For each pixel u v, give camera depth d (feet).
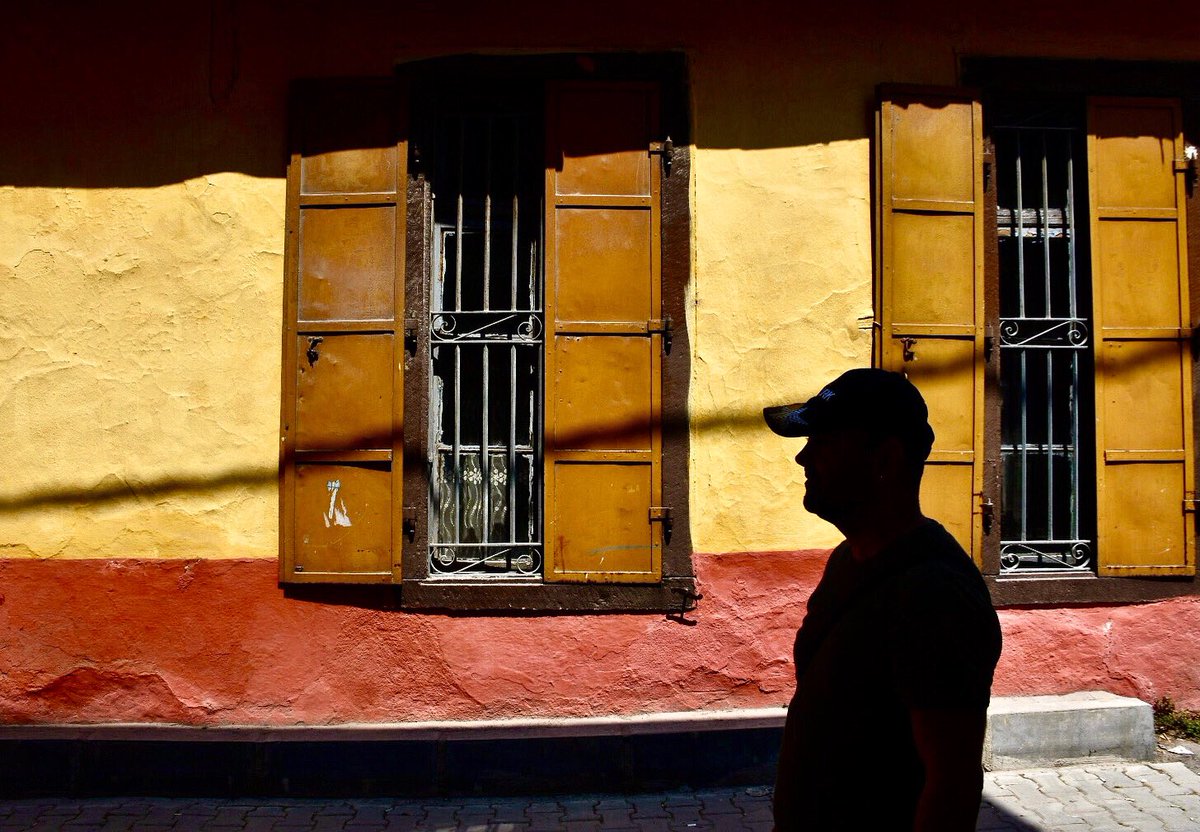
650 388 15.71
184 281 15.79
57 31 15.92
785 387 15.97
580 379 15.69
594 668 15.67
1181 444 16.42
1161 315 16.47
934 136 16.10
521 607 15.62
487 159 16.31
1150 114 16.60
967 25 16.42
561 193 15.72
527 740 14.80
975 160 16.16
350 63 15.92
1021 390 16.76
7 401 15.78
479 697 15.62
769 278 16.01
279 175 15.87
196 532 15.69
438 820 13.93
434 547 16.02
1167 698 16.39
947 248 16.06
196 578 15.64
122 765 14.78
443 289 16.31
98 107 15.89
